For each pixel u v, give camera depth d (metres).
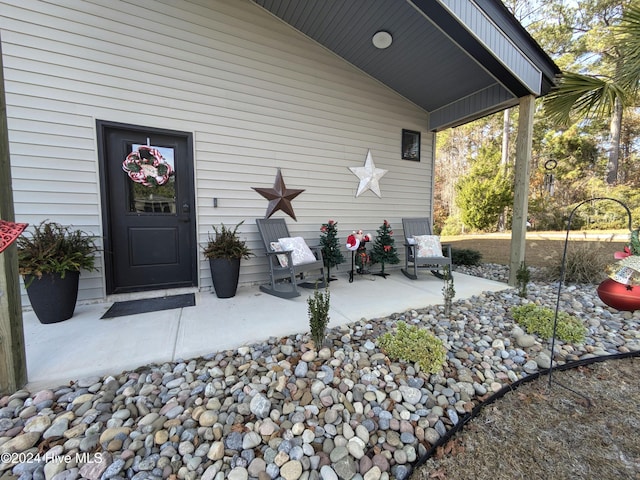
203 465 1.13
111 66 2.80
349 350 1.92
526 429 1.37
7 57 2.44
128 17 2.84
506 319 2.59
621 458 1.21
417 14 3.04
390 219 4.81
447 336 2.21
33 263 2.20
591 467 1.17
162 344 2.01
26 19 2.48
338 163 4.22
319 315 1.92
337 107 4.14
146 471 1.08
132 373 1.68
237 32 3.37
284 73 3.70
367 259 4.22
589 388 1.68
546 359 1.91
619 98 3.03
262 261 3.73
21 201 2.54
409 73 4.04
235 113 3.42
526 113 3.46
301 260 3.44
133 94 2.90
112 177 2.93
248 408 1.39
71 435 1.22
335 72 4.08
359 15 3.24
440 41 3.32
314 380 1.60
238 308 2.78
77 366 1.72
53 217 2.66
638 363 1.94
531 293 3.41
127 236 3.04
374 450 1.24
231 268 3.08
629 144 10.64
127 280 3.07
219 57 3.29
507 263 5.69
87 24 2.69
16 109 2.48
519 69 3.18
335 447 1.23
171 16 3.03
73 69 2.66
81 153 2.73
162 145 3.13
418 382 1.63
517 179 3.61
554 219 9.90
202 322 2.41
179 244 3.29
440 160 15.45
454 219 12.80
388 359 1.83
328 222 4.18
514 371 1.83
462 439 1.31
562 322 2.23
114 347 1.95
